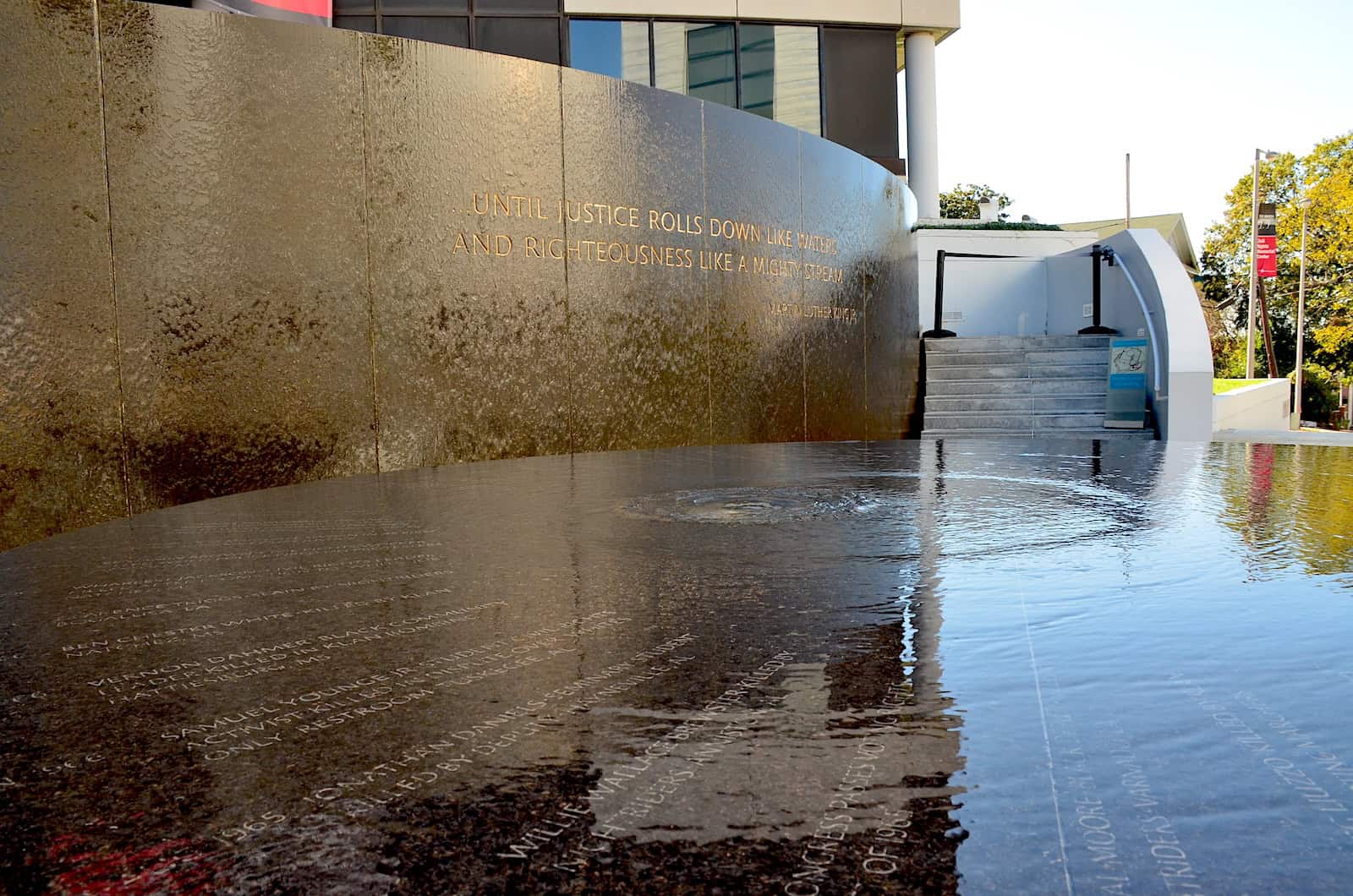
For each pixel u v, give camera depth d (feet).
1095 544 11.68
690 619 8.50
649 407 29.73
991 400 42.09
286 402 22.97
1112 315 46.78
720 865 4.27
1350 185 155.43
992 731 5.72
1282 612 8.32
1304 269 148.05
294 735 5.91
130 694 6.74
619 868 4.26
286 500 17.52
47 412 19.65
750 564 10.90
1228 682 6.51
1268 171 175.83
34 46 19.48
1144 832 4.47
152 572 11.00
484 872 4.25
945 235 62.28
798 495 16.62
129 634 8.33
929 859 4.27
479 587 9.93
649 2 66.03
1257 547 11.35
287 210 22.94
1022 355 43.86
